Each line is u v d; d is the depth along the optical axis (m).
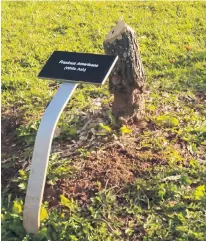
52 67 1.00
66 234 1.00
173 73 1.62
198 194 1.06
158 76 1.61
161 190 1.07
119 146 1.19
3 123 1.38
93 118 1.32
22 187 1.13
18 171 1.19
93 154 1.18
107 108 1.36
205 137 1.24
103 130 1.24
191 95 1.46
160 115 1.33
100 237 0.99
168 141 1.22
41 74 0.99
